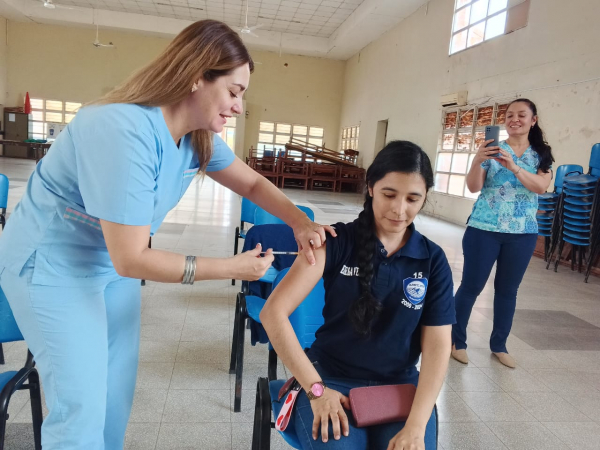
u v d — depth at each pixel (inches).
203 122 43.8
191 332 110.1
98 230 43.7
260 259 45.3
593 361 111.9
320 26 588.1
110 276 47.8
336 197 487.8
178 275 41.3
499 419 83.6
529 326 133.4
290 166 564.1
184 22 606.5
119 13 596.7
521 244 100.5
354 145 632.4
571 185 202.1
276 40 629.3
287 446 70.2
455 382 97.0
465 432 78.7
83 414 44.6
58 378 43.9
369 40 568.7
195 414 77.2
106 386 48.6
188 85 39.8
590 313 149.1
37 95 634.8
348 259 46.7
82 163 38.5
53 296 42.7
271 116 678.5
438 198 389.7
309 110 687.1
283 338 44.0
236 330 90.4
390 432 41.3
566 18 250.8
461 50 361.7
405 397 43.1
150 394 82.2
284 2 508.1
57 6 582.6
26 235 42.4
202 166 51.7
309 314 61.3
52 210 42.1
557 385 98.3
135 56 639.8
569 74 247.0
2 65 613.3
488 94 323.6
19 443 65.6
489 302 154.9
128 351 54.7
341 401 42.8
